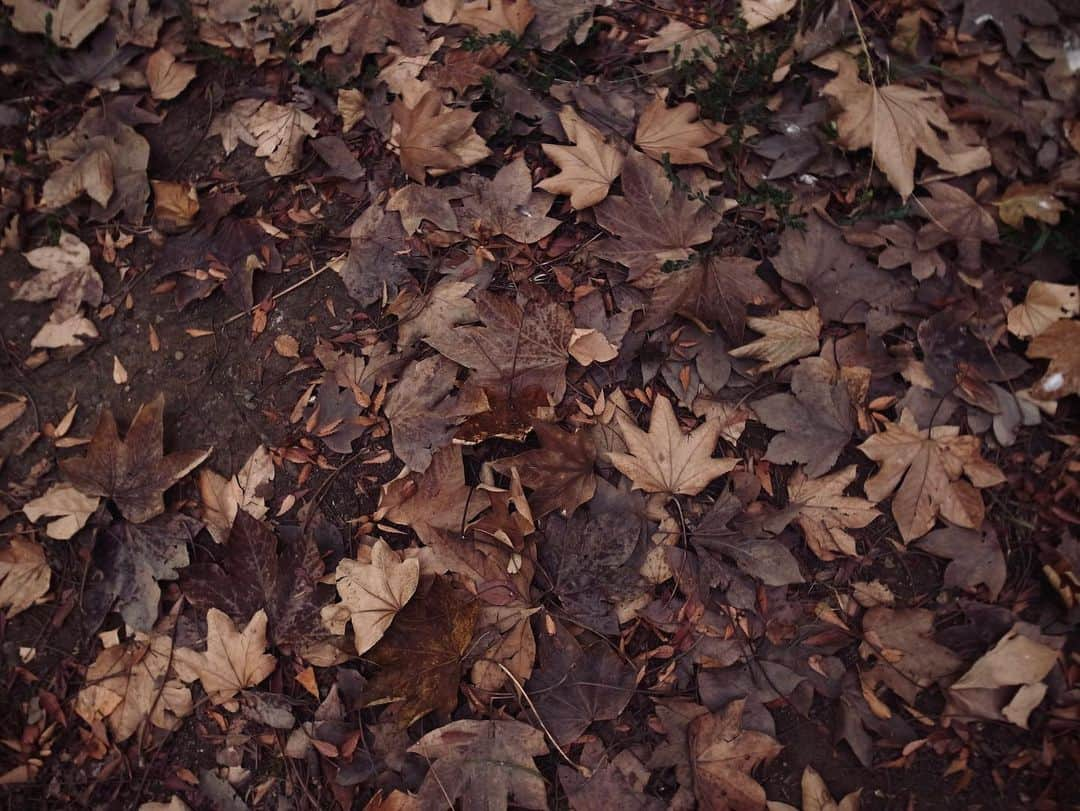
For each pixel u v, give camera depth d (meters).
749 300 2.31
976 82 2.60
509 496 2.16
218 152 2.60
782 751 2.10
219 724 2.11
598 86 2.58
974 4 2.64
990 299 2.42
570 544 2.16
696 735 2.04
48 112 2.63
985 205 2.50
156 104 2.67
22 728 2.12
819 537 2.23
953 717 2.13
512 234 2.41
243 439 2.32
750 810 2.00
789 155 2.49
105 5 2.68
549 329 2.28
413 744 2.05
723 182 2.48
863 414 2.31
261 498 2.26
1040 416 2.36
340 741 2.05
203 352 2.40
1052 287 2.36
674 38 2.63
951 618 2.21
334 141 2.54
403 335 2.32
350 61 2.62
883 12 2.66
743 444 2.31
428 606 2.07
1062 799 2.08
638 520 2.16
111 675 2.14
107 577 2.20
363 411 2.30
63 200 2.51
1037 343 2.32
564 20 2.65
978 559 2.23
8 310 2.47
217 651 2.10
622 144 2.46
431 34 2.66
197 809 2.06
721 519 2.20
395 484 2.21
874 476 2.26
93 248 2.51
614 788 2.01
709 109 2.52
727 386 2.32
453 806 1.98
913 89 2.54
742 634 2.16
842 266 2.40
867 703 2.13
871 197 2.42
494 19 2.63
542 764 2.06
